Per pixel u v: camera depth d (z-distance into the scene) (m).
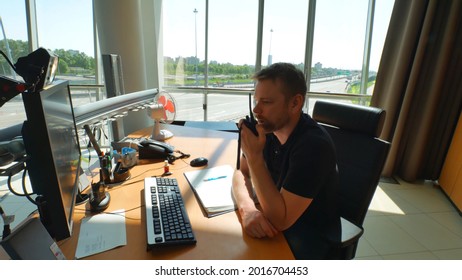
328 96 3.53
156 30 3.74
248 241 0.83
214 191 1.13
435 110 2.69
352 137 1.21
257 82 0.94
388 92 2.82
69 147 0.92
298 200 0.86
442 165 2.83
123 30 3.05
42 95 0.62
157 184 1.14
